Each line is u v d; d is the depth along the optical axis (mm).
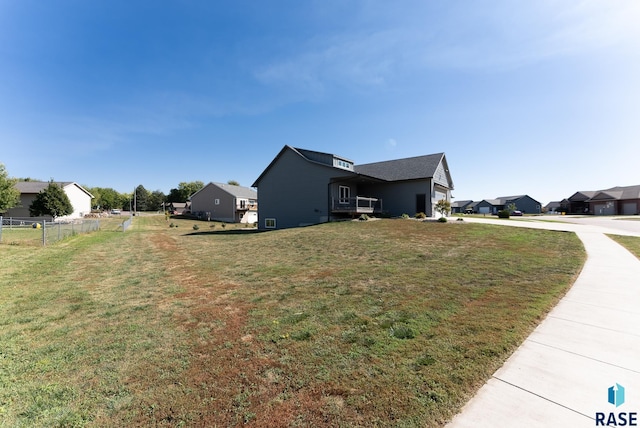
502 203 69688
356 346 3393
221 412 2320
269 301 5285
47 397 2588
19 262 9547
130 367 3098
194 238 17906
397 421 2150
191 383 2758
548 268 7031
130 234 21078
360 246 11258
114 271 8430
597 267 7082
